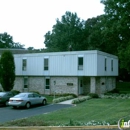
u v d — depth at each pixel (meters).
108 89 36.19
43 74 34.22
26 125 12.55
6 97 24.19
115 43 40.53
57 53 33.12
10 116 17.64
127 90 40.75
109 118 15.07
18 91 33.84
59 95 32.12
